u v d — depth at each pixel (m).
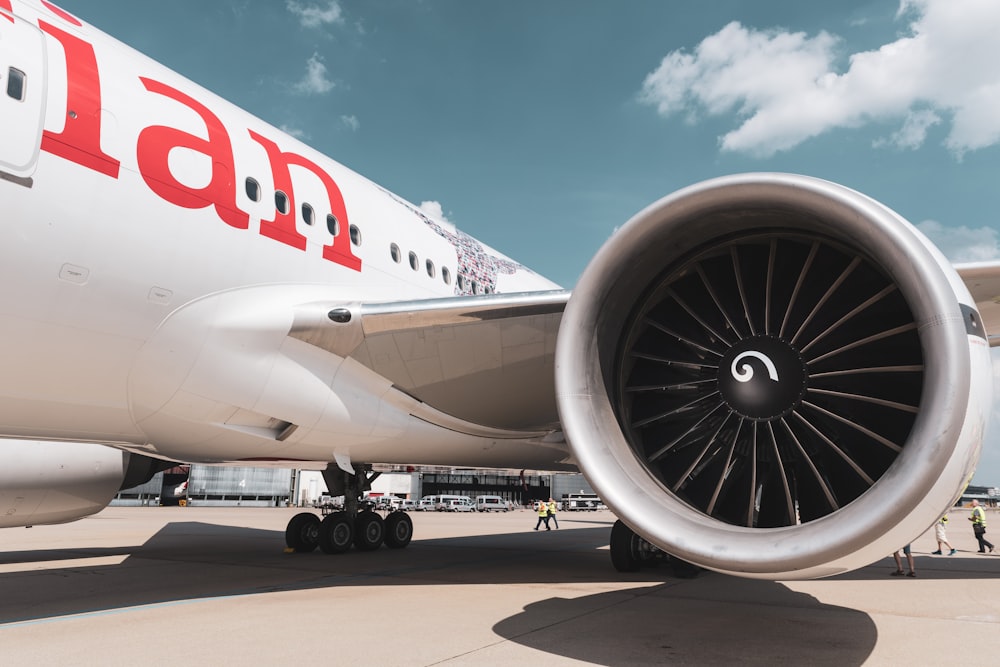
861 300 4.47
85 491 8.12
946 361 3.31
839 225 3.81
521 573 7.77
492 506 45.72
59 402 5.26
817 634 4.56
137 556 9.47
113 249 4.96
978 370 3.40
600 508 50.44
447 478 62.16
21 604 5.52
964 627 4.95
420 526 20.78
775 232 4.40
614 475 3.96
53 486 7.80
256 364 5.98
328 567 8.19
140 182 5.16
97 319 4.99
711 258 4.85
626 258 4.31
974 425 3.30
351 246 7.12
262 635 4.31
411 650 3.93
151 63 5.96
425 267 8.36
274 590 6.29
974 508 13.18
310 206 6.74
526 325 6.33
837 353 4.10
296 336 6.19
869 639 4.45
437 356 6.62
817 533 3.33
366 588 6.43
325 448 6.99
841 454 3.98
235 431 6.27
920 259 3.48
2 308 4.52
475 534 16.48
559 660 3.74
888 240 3.58
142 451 7.03
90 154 4.87
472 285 9.46
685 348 4.83
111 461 8.30
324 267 6.71
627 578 7.40
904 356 4.37
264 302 6.04
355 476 10.00
